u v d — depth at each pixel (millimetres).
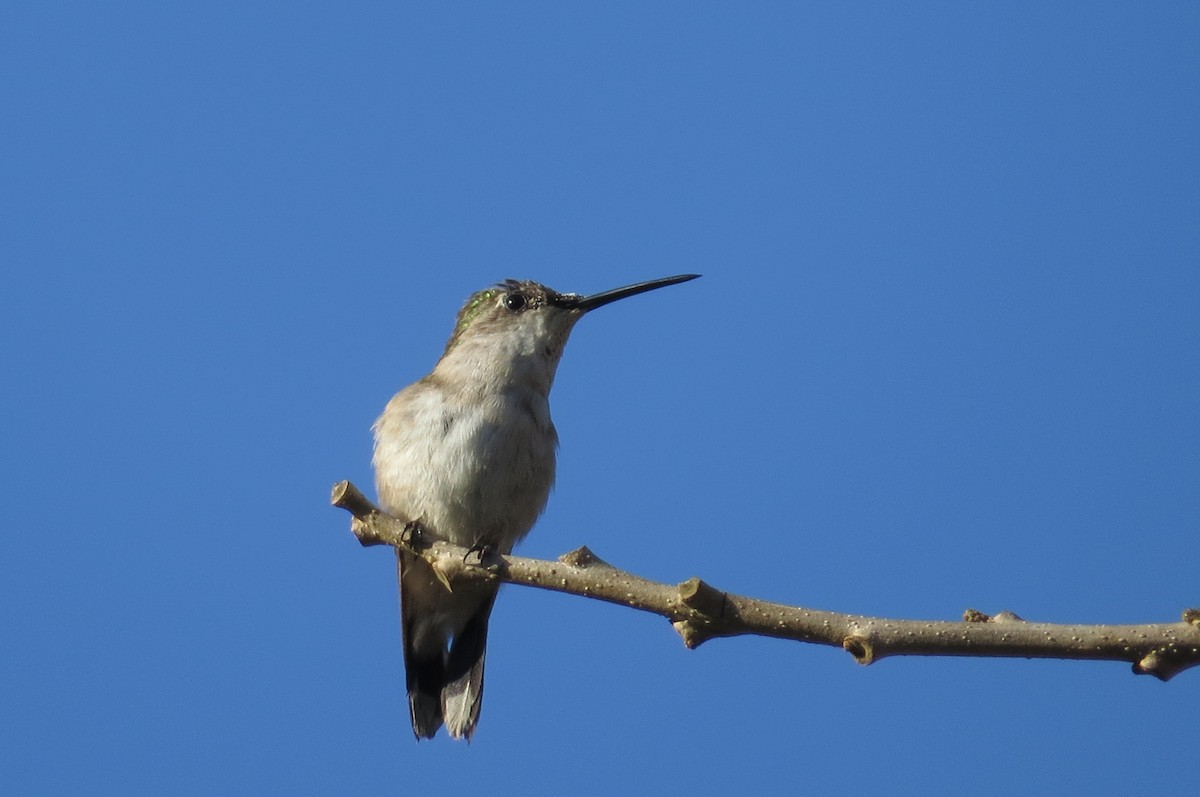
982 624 5684
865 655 5707
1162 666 5469
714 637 6098
